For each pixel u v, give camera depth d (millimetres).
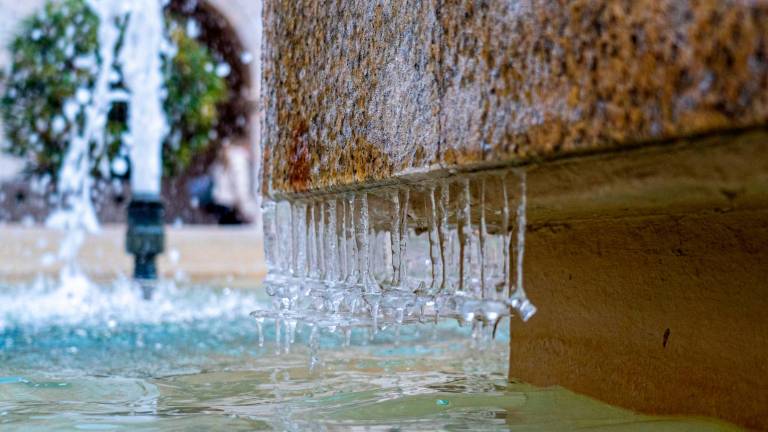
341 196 1086
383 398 1035
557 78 618
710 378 841
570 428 849
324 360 1380
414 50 833
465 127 736
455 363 1347
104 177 6836
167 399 1058
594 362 1031
